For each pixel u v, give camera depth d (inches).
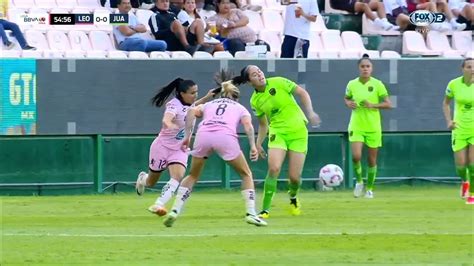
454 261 1518.2
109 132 2822.3
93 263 1486.2
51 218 2128.4
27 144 2778.1
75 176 2810.0
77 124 2800.2
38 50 3063.5
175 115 2054.6
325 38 3400.6
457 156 2539.4
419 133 2989.7
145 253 1592.0
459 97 2503.7
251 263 1487.5
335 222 2039.9
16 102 2760.8
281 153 2124.8
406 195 2721.5
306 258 1542.8
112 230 1897.1
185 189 1942.7
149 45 3112.7
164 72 2839.6
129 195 2763.3
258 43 3250.5
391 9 3565.5
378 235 1817.2
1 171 2760.8
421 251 1622.8
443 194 2751.0
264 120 2146.9
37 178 2783.0
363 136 2652.6
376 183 2967.5
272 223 2020.2
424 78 2977.4
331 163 2942.9
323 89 2920.8
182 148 1977.1
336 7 3570.4
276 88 2117.4
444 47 3533.5
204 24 3174.2
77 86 2800.2
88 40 3157.0
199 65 2849.4
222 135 1900.8
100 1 3316.9
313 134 2925.7
